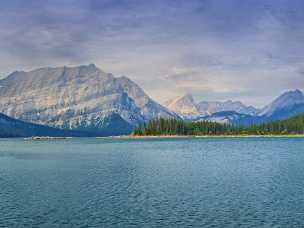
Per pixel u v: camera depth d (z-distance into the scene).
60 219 40.69
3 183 65.62
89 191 56.81
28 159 122.75
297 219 39.91
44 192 56.22
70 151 170.00
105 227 37.72
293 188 57.53
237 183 63.00
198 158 116.38
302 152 138.25
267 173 76.12
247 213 42.50
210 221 39.41
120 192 55.72
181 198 50.88
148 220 40.03
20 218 41.16
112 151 162.38
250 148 168.38
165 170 83.81
